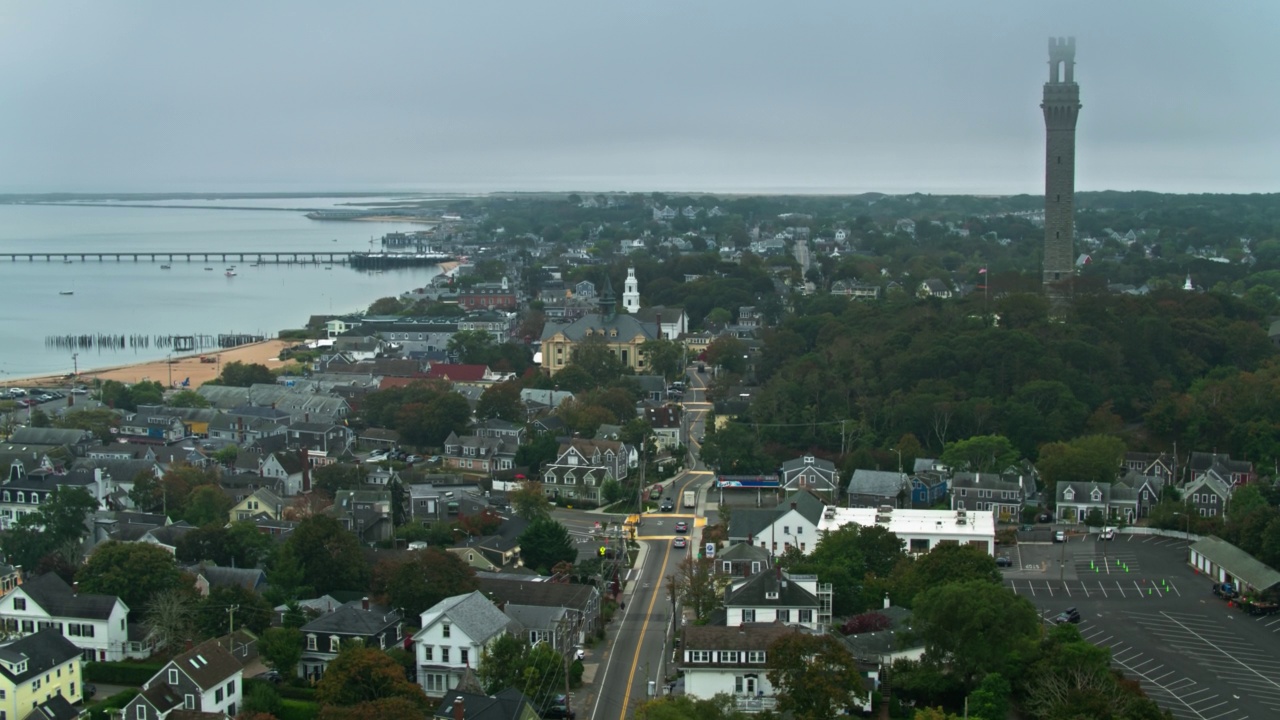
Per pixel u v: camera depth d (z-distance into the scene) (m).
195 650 169.12
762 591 188.88
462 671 177.38
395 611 198.38
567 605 197.75
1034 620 179.12
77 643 192.12
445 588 198.62
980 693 163.88
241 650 185.38
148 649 193.50
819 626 188.25
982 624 171.25
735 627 177.25
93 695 181.12
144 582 199.00
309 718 168.62
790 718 160.25
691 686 172.12
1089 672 167.38
